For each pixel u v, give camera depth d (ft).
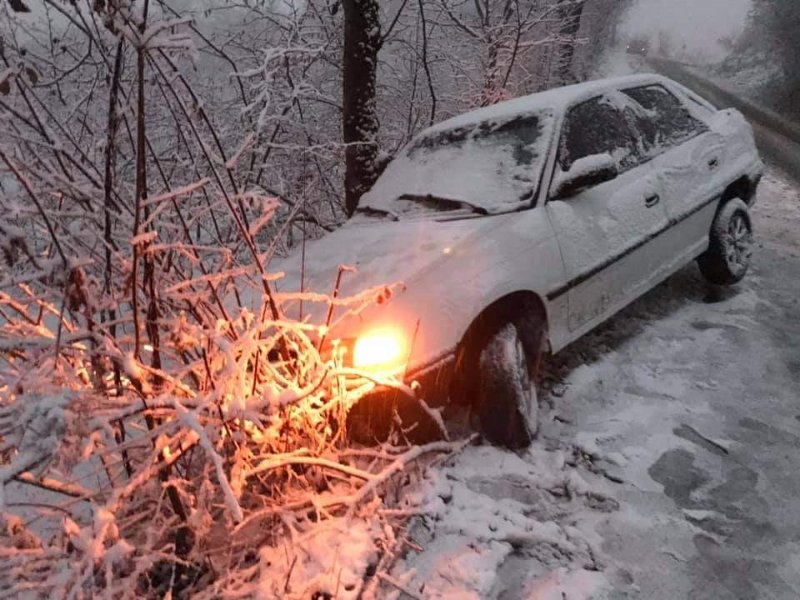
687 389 13.50
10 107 7.72
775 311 16.84
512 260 11.85
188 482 7.63
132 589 7.27
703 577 8.89
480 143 14.76
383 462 10.64
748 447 11.57
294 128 21.18
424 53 23.93
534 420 12.03
